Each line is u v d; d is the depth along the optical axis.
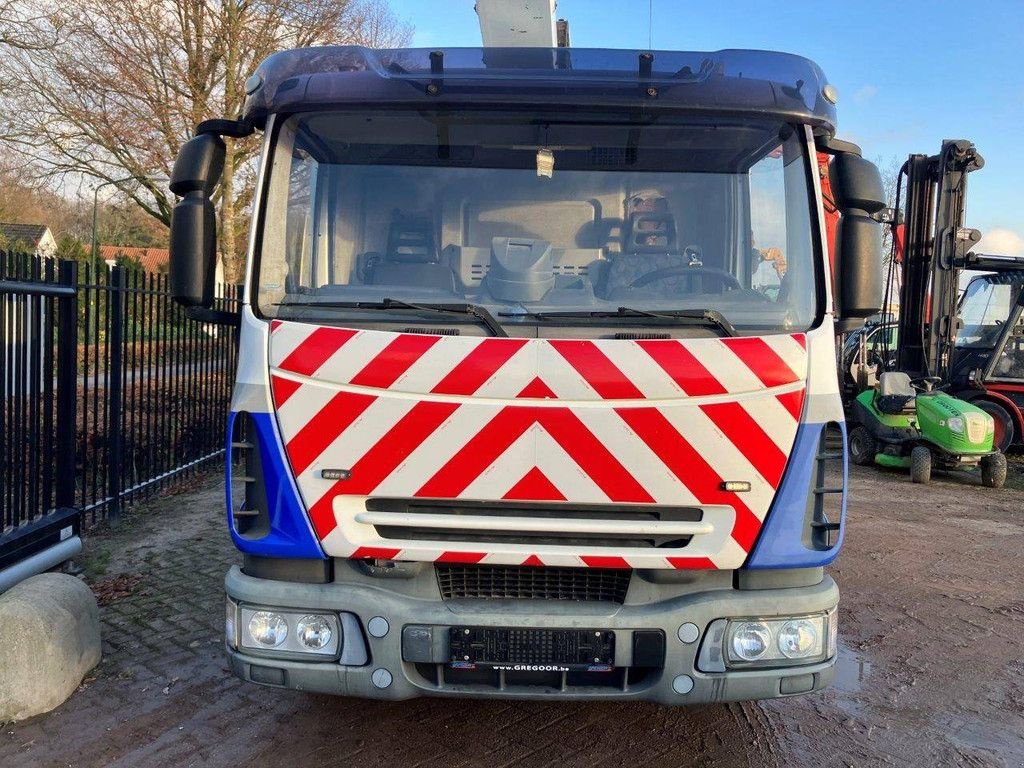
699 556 3.06
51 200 28.30
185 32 21.88
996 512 8.97
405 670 3.04
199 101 22.00
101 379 7.00
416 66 3.35
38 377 4.75
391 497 3.09
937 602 5.88
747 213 3.46
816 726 4.04
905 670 4.71
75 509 4.94
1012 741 3.94
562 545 3.06
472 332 3.14
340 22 23.05
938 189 10.62
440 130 3.48
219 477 9.10
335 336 3.10
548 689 3.06
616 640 3.02
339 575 3.14
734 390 3.07
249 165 20.36
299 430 3.10
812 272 3.34
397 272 3.49
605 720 4.03
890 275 11.37
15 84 22.12
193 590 5.53
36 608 3.96
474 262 3.48
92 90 21.77
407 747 3.72
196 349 8.93
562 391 3.04
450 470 3.07
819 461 3.18
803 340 3.17
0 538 4.24
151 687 4.20
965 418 10.10
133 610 5.17
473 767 3.57
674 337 3.14
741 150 3.48
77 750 3.62
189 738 3.74
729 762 3.69
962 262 10.69
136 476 7.65
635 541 3.09
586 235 3.49
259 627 3.10
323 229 3.47
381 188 3.51
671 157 3.49
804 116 3.39
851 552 7.09
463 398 3.05
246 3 21.95
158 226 27.62
